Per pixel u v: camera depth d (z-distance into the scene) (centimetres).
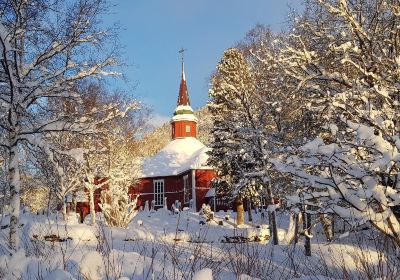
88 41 1208
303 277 661
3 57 1073
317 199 648
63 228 1429
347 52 930
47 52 1181
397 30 924
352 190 630
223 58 2788
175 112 5509
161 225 2747
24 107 1139
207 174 4394
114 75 1247
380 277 568
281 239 2116
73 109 1332
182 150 5116
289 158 640
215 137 2938
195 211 4128
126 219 2298
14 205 1087
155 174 4772
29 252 819
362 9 1086
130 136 2777
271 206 759
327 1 1119
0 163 1750
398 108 755
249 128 1902
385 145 610
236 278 651
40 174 2100
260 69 1938
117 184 2455
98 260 570
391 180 648
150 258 741
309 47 1152
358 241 621
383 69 911
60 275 510
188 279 614
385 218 590
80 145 1806
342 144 657
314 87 959
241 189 2423
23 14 1159
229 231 2152
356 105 822
